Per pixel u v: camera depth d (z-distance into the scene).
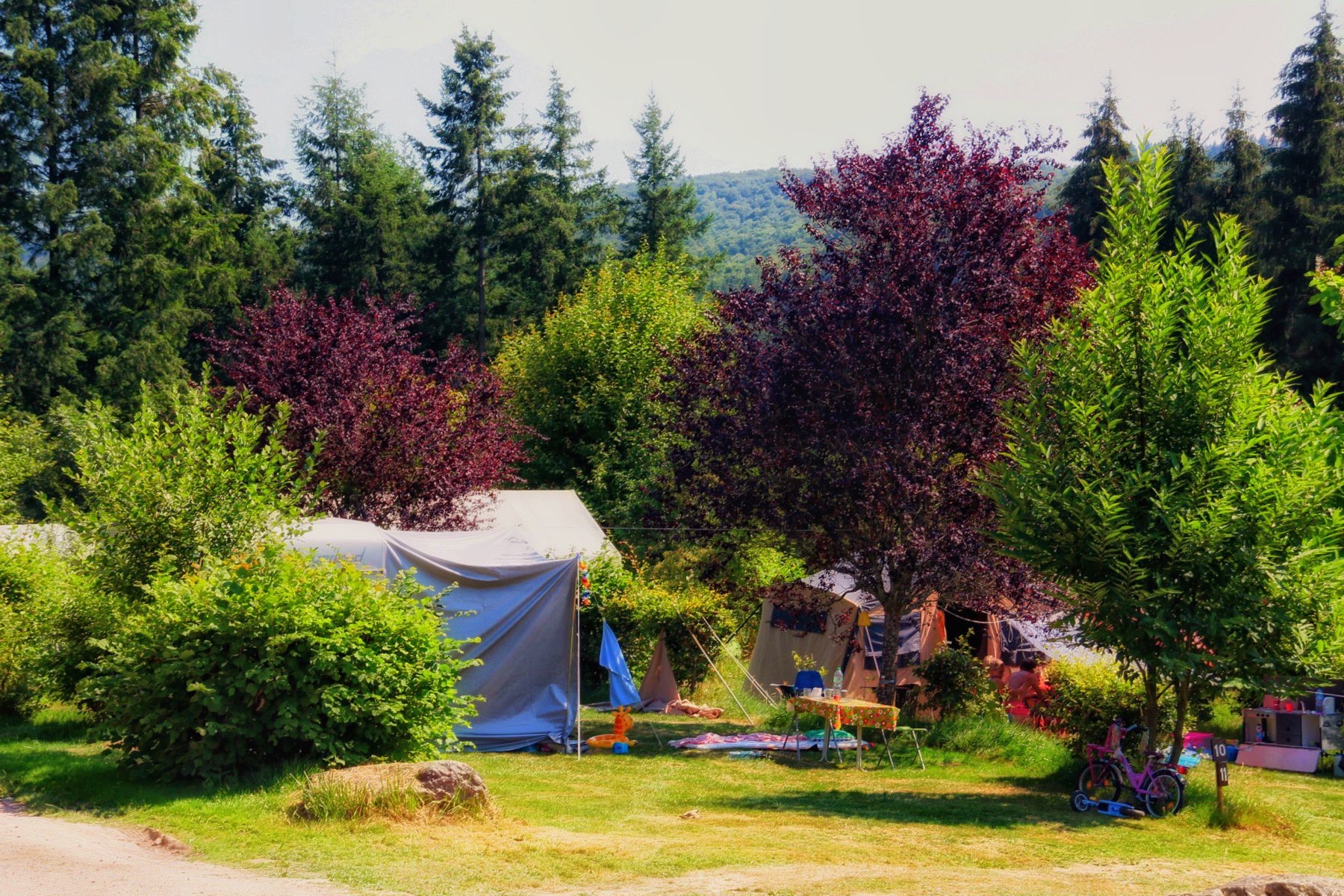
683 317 35.03
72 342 31.97
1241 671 11.12
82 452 12.55
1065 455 11.51
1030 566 14.02
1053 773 12.97
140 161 33.47
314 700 10.11
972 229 14.60
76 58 32.97
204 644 10.07
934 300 14.30
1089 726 13.02
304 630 10.23
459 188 46.25
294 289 43.75
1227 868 8.66
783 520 15.18
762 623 19.97
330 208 45.84
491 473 23.06
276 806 9.09
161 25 35.59
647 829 9.43
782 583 16.92
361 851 7.86
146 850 7.86
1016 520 11.60
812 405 14.73
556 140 51.03
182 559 12.03
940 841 9.34
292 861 7.57
